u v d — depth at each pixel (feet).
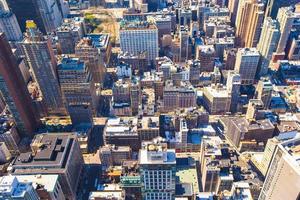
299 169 625.00
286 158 652.48
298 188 630.74
